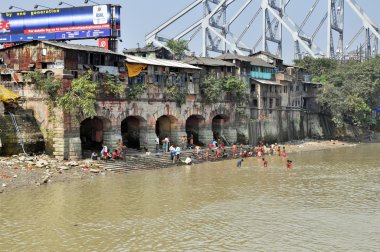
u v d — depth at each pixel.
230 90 76.81
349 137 106.94
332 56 129.50
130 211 35.56
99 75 57.56
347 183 47.72
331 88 99.56
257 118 84.62
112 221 32.88
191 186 45.44
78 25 69.25
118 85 58.84
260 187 45.34
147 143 64.38
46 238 29.02
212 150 68.56
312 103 104.75
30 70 57.50
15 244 27.88
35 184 43.47
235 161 65.00
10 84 57.09
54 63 55.75
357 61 114.44
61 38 70.38
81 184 44.97
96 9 68.12
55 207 36.22
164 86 66.69
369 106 106.81
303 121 99.94
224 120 78.81
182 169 56.47
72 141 54.00
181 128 69.69
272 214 35.06
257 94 85.38
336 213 35.31
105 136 59.28
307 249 27.25
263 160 62.59
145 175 51.34
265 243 28.31
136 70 62.62
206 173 53.53
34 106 55.44
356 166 60.75
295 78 99.19
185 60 77.75
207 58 82.62
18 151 52.50
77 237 29.28
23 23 72.50
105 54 59.09
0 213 34.22
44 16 71.25
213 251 26.89
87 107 53.66
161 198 39.97
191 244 28.12
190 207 37.06
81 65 56.88
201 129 74.44
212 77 73.88
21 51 58.22
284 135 92.31
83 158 55.47
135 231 30.64
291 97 96.94
